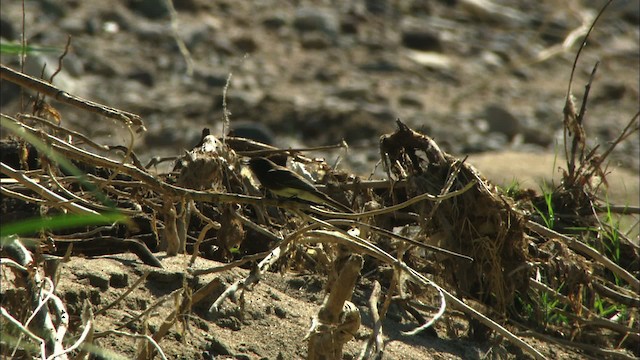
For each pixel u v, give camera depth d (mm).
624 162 30234
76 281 7535
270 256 7242
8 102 27062
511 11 45781
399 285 8898
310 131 30922
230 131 11219
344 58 38500
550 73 40281
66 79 31047
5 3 36469
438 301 9344
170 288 7965
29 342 6039
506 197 9453
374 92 35281
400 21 43031
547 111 35906
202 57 36250
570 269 9406
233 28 39188
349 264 6676
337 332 6758
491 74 39062
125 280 7816
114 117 6211
